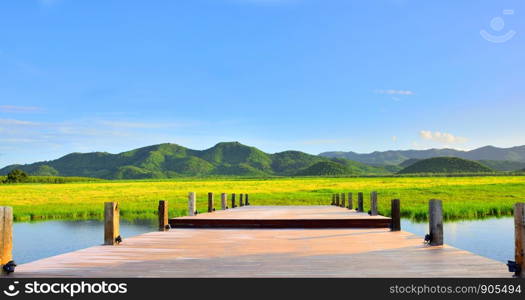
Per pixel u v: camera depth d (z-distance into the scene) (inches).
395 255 280.8
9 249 228.5
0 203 1539.1
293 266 246.8
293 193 1985.7
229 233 420.2
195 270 237.1
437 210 320.8
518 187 1984.5
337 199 985.5
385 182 3105.3
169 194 2016.5
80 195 2042.3
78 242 665.0
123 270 237.5
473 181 2824.8
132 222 952.9
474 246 569.9
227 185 3147.1
